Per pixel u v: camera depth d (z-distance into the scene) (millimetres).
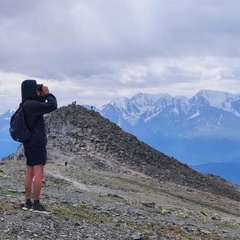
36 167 17062
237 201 97062
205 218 41562
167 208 43969
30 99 16641
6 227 14297
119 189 59469
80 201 27797
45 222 15883
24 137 16391
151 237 18266
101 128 122250
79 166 86312
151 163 111250
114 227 18516
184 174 113125
